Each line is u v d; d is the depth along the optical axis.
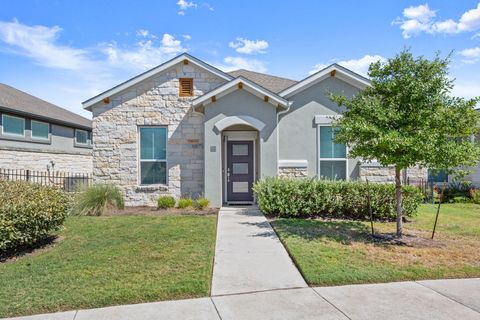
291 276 5.30
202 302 4.37
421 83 6.95
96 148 12.47
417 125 6.98
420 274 5.34
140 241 7.03
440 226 8.95
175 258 5.94
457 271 5.47
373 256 6.18
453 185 15.59
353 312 4.08
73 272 5.27
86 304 4.25
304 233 7.79
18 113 17.44
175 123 12.51
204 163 11.69
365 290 4.77
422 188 13.77
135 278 5.02
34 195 6.98
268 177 10.59
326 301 4.40
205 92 12.55
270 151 11.60
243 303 4.34
